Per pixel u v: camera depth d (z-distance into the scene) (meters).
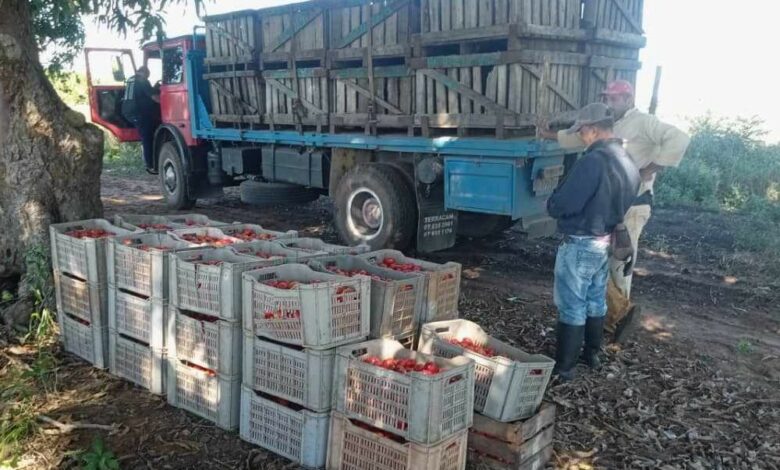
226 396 3.88
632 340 5.61
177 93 10.67
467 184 6.63
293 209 11.41
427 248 7.25
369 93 7.40
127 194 13.18
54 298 5.36
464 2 6.24
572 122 6.58
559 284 4.71
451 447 3.18
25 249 5.54
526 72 6.00
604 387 4.70
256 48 8.76
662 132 4.93
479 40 6.23
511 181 6.23
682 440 4.07
